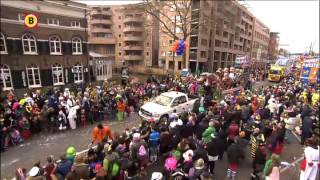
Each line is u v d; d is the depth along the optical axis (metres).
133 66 63.06
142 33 65.69
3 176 9.30
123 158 8.02
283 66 41.78
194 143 8.71
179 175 7.08
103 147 8.36
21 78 26.53
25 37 26.52
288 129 12.48
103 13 68.06
